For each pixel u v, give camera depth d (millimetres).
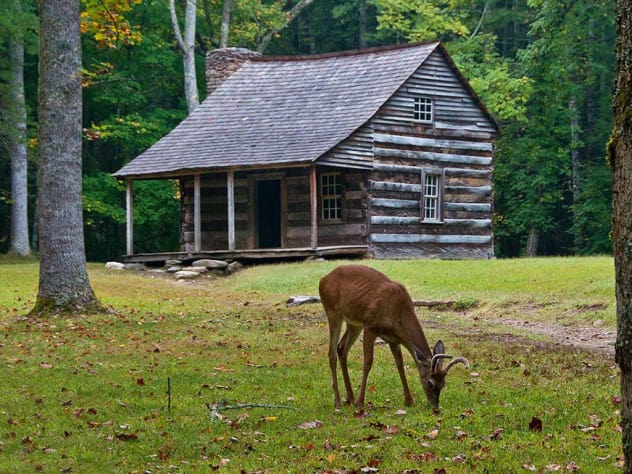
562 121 39094
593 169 37469
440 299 18516
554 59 36094
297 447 7992
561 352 12828
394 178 27391
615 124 5379
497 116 39656
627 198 5207
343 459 7555
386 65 28797
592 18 34500
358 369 11562
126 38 19016
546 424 8617
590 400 9609
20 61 33000
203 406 9617
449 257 28328
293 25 51719
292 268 23766
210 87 34438
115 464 7668
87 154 39188
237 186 28938
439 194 28281
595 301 16656
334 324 9586
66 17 16391
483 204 29016
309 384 10664
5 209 39469
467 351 12875
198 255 26828
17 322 15391
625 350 5188
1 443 8281
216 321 15719
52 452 8016
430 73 28328
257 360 12180
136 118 37125
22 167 33812
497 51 45625
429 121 28141
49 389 10422
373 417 9055
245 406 9461
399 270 21953
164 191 37219
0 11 29906
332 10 48562
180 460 7727
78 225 16422
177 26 36656
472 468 7199
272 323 15547
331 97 28469
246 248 28594
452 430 8422
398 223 27391
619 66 5344
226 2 39562
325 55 30750
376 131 27125
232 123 29000
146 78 40125
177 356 12453
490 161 29156
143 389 10422
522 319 16375
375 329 9273
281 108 28938
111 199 37312
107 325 15047
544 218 38594
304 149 25953
